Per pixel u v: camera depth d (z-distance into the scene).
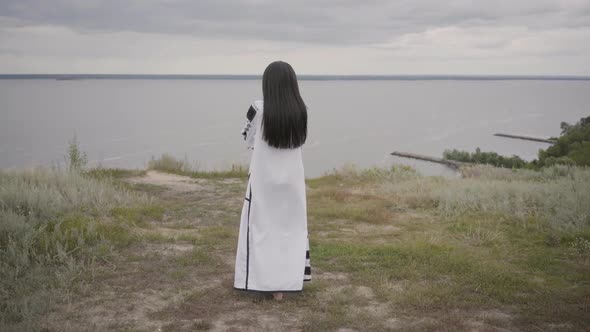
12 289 4.54
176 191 10.56
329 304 4.45
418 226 7.73
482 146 116.19
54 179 9.41
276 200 4.46
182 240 6.42
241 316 4.18
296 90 4.38
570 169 15.38
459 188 10.35
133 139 133.75
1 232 5.86
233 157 95.69
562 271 5.41
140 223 7.28
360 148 115.38
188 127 172.50
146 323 3.99
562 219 7.57
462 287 4.87
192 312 4.23
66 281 4.75
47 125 176.50
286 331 3.91
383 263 5.61
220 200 9.66
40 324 3.83
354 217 8.17
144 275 5.11
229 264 5.57
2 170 10.26
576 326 4.02
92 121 197.50
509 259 5.89
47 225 6.43
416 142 127.38
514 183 11.43
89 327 3.79
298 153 4.51
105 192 8.84
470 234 7.13
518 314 4.26
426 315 4.24
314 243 6.47
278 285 4.44
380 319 4.15
